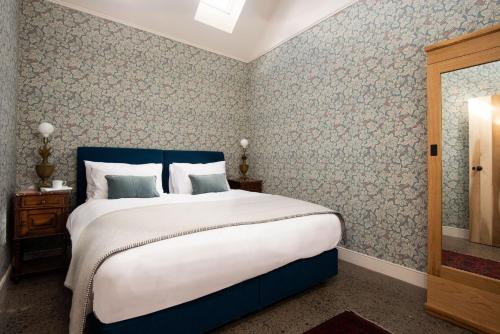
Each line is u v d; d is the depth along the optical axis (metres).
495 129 1.65
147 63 3.36
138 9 3.12
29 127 2.62
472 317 1.62
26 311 1.71
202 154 3.76
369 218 2.55
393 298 1.97
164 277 1.22
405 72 2.28
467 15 1.92
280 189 3.66
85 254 1.28
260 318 1.70
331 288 2.12
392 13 2.38
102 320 1.10
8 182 2.18
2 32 1.87
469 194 1.73
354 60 2.70
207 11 3.56
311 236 1.91
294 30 3.39
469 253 1.70
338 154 2.86
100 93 3.03
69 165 2.85
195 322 1.38
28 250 2.62
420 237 2.18
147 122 3.37
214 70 3.97
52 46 2.75
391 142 2.38
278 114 3.70
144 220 1.61
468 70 1.74
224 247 1.45
